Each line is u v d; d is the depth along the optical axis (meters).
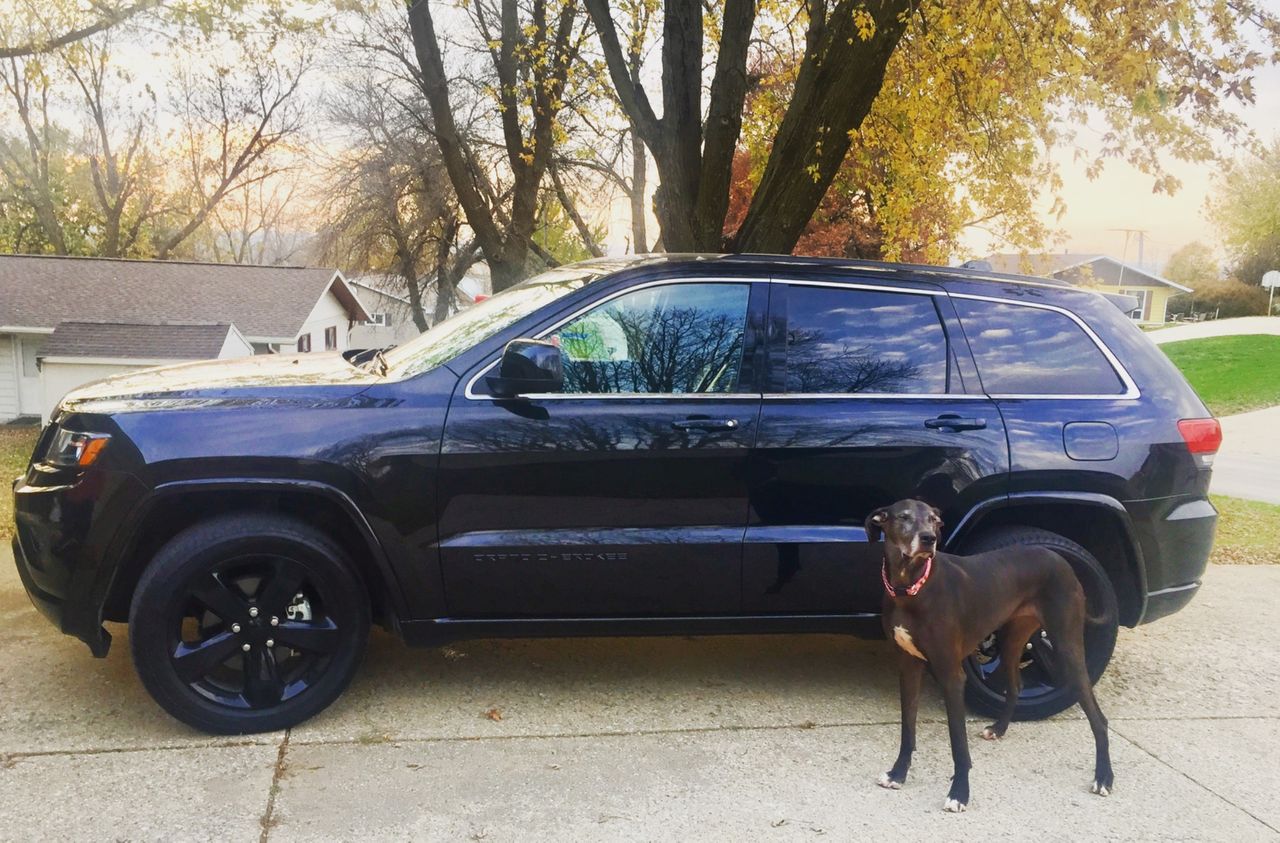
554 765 3.64
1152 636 5.50
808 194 8.38
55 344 18.88
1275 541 8.41
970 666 4.11
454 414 3.79
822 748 3.88
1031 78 9.17
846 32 8.05
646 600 3.95
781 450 3.91
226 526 3.65
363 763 3.60
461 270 26.19
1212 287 56.53
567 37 12.81
